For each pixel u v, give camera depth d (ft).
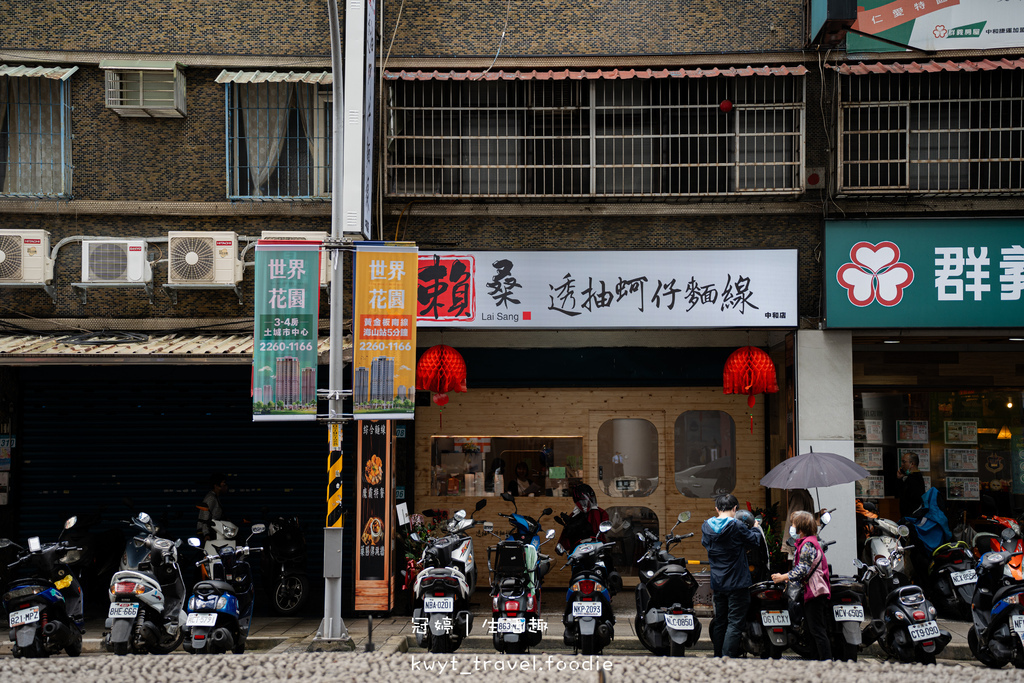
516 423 40.40
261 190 36.40
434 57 36.06
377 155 35.73
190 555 37.93
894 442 40.34
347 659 24.62
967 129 34.65
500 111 36.58
